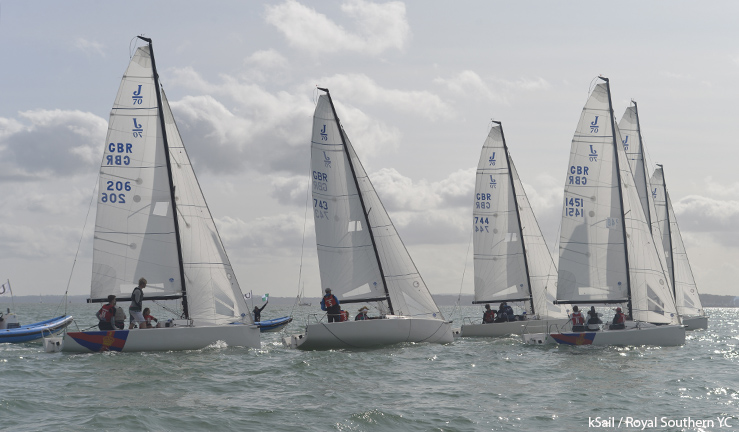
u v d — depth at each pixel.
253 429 15.32
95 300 26.78
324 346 28.33
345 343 28.25
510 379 22.11
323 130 30.72
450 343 31.62
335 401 18.27
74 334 26.00
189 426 15.42
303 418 16.30
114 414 16.17
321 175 30.62
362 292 30.44
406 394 19.41
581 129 33.44
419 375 22.67
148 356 25.16
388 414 16.53
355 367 23.95
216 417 16.19
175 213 27.58
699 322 50.31
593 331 30.56
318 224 30.53
